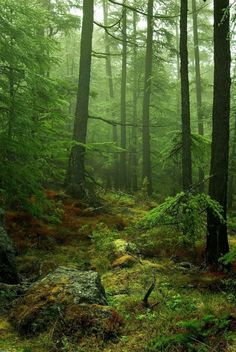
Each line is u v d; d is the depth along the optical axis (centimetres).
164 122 2827
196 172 2883
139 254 993
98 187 1905
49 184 1479
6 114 1034
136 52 2614
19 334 576
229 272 859
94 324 569
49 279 668
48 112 1423
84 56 1482
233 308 623
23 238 1038
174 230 992
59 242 1084
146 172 2147
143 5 1925
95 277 670
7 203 1138
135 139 2842
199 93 2689
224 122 909
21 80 1052
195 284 793
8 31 966
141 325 595
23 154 1022
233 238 1234
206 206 846
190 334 517
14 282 780
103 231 1111
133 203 1662
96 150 1522
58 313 585
